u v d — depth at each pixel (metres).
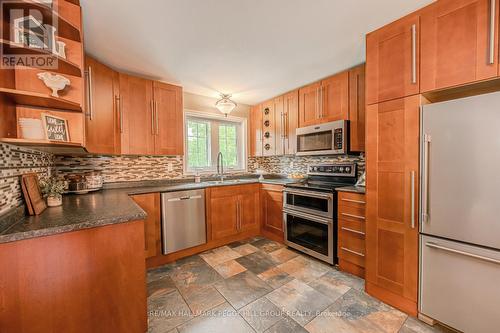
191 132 3.26
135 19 1.47
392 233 1.59
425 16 1.38
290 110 3.04
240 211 2.99
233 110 3.62
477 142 1.20
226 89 2.99
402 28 1.49
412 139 1.46
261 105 3.56
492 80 1.17
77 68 1.29
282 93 3.17
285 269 2.19
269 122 3.41
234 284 1.93
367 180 1.73
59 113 1.35
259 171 3.64
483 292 1.20
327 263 2.30
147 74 2.43
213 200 2.74
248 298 1.73
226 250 2.69
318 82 2.65
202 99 3.28
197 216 2.59
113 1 1.29
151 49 1.89
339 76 2.43
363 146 2.23
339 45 1.88
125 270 1.24
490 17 1.14
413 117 1.45
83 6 1.33
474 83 1.22
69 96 1.35
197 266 2.28
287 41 1.80
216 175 3.40
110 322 1.20
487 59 1.15
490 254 1.17
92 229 1.13
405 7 1.40
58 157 2.22
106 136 2.07
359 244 1.99
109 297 1.19
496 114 1.13
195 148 3.30
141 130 2.44
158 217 2.33
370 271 1.73
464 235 1.25
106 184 2.49
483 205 1.18
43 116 1.25
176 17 1.46
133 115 2.38
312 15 1.47
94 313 1.14
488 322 1.19
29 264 0.97
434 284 1.39
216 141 3.53
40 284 1.00
